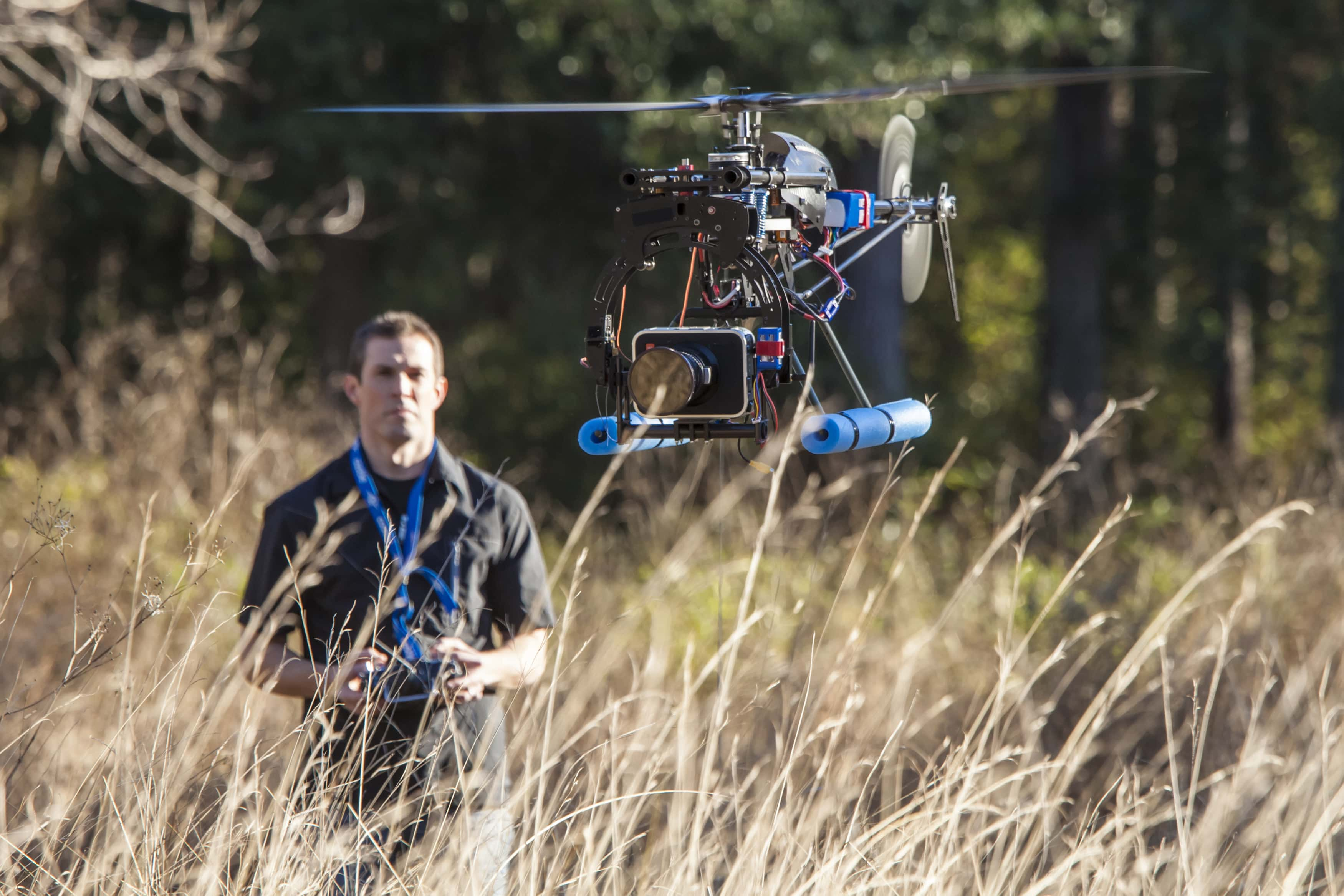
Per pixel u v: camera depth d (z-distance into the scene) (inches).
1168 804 489.4
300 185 1833.2
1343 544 853.8
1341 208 2298.2
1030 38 1786.4
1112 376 2832.2
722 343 305.1
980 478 1333.7
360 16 1736.0
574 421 2082.9
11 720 399.9
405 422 425.1
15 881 350.6
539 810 351.9
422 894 338.0
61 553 383.6
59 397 1441.9
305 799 358.9
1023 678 592.1
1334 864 436.8
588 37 1622.8
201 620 370.3
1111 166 2487.7
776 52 1553.9
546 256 2090.3
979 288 3319.4
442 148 1902.1
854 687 397.4
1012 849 372.2
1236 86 2412.6
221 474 983.6
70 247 1995.6
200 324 1894.7
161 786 341.1
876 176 1790.1
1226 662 573.6
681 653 650.8
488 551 430.3
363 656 392.8
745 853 346.3
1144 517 1168.2
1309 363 3041.3
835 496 470.9
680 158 1576.0
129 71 1192.8
